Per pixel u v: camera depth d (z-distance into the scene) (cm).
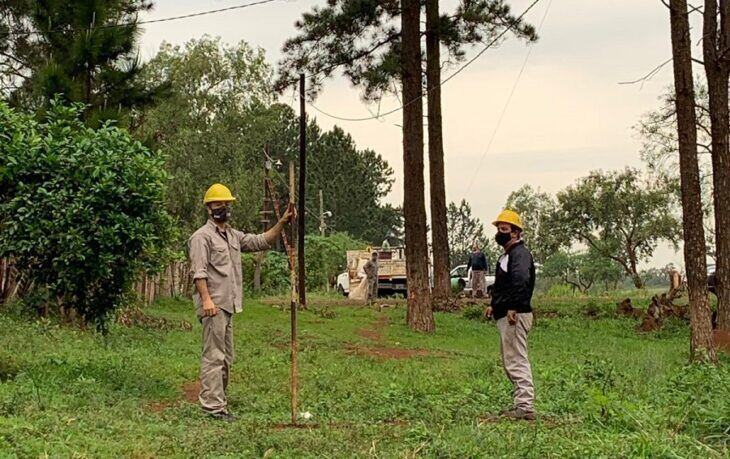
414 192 2445
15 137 1118
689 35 1766
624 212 5297
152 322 2142
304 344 1939
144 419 909
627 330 2670
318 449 796
